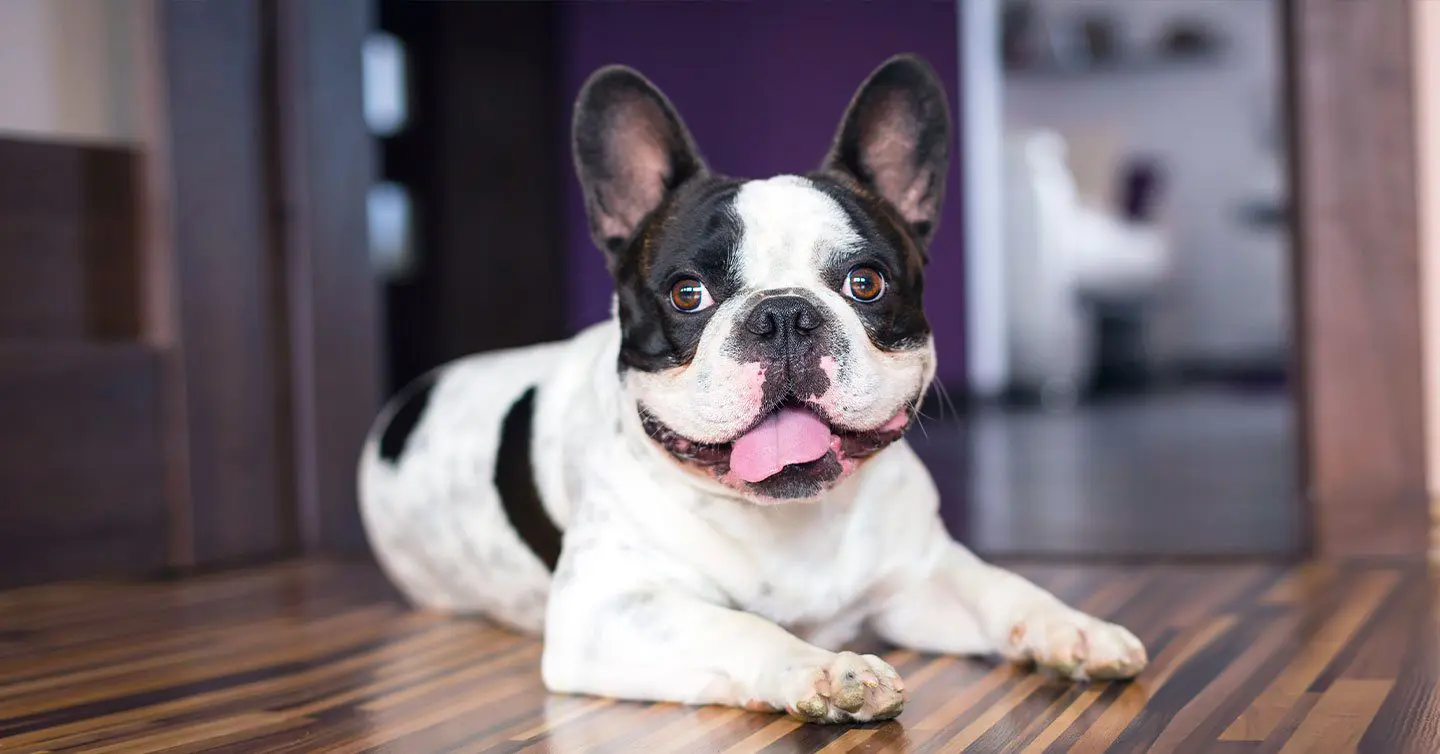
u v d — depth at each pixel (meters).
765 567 2.04
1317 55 3.16
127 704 2.07
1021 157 9.58
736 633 1.87
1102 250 10.43
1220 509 4.00
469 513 2.49
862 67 8.12
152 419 3.38
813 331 1.81
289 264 3.70
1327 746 1.62
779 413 1.84
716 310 1.91
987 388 9.08
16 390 3.12
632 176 2.17
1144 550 3.27
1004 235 9.55
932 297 8.27
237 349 3.56
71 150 3.30
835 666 1.74
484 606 2.62
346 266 3.80
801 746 1.71
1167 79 12.27
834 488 2.08
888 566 2.15
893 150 2.19
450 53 7.17
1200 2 12.11
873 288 1.95
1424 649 2.13
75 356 3.22
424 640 2.51
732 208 1.96
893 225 2.03
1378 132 3.14
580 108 2.15
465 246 7.27
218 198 3.53
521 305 7.45
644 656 1.92
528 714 1.93
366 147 3.87
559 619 2.03
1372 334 3.15
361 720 1.93
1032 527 3.76
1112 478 5.03
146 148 3.40
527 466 2.35
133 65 3.41
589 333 2.47
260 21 3.65
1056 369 9.66
